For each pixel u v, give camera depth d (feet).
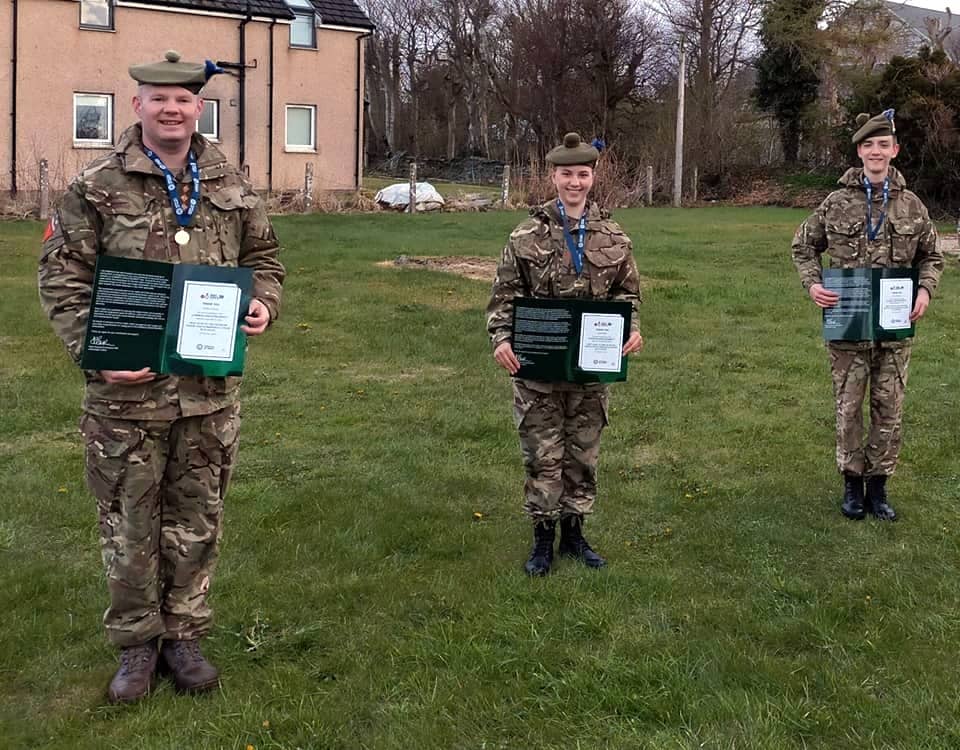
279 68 87.51
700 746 10.33
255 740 10.48
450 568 15.24
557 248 14.38
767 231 70.59
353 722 10.91
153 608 11.37
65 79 77.36
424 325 35.04
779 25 121.29
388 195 87.61
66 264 10.53
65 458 20.83
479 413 24.52
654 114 127.75
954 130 89.45
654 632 12.91
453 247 55.77
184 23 82.12
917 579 14.79
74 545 16.22
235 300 10.72
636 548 16.30
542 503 14.82
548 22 130.62
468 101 205.26
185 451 11.12
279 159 88.69
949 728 10.58
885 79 96.63
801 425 23.72
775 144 125.39
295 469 20.29
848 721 10.79
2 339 31.53
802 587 14.40
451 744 10.50
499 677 11.80
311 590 14.28
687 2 135.95
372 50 220.84
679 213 93.66
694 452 21.77
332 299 39.27
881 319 16.90
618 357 14.29
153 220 10.61
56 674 11.96
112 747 10.39
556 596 13.97
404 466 20.48
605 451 21.75
